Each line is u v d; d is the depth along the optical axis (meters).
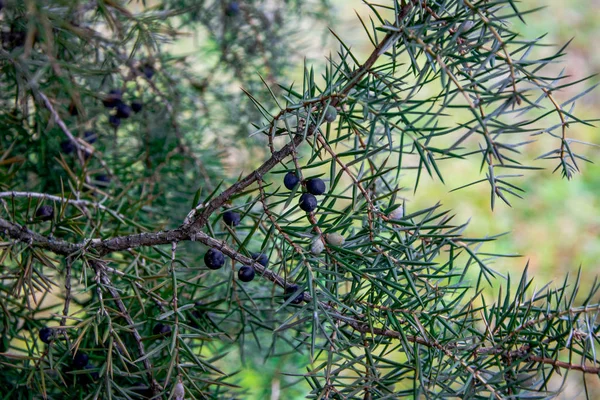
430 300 0.56
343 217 0.54
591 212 1.81
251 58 0.98
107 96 0.66
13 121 0.72
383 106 0.52
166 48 0.92
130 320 0.58
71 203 0.66
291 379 0.88
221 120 0.98
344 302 0.55
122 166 0.81
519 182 1.86
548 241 1.75
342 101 0.52
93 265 0.58
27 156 0.74
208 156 0.88
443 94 0.51
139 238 0.57
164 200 0.81
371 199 0.56
